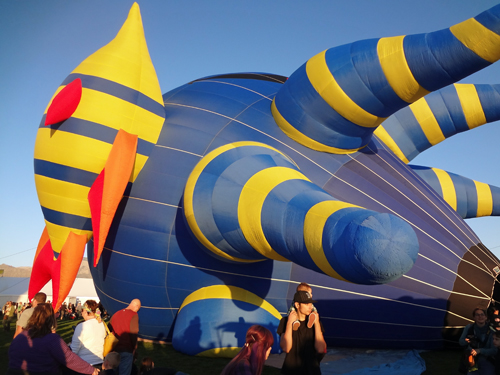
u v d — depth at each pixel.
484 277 7.15
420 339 7.15
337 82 6.41
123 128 6.89
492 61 5.38
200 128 7.44
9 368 2.98
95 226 6.34
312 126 6.93
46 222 7.22
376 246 3.74
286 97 7.11
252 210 5.47
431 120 9.05
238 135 7.29
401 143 9.15
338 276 4.34
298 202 4.96
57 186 6.79
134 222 7.12
